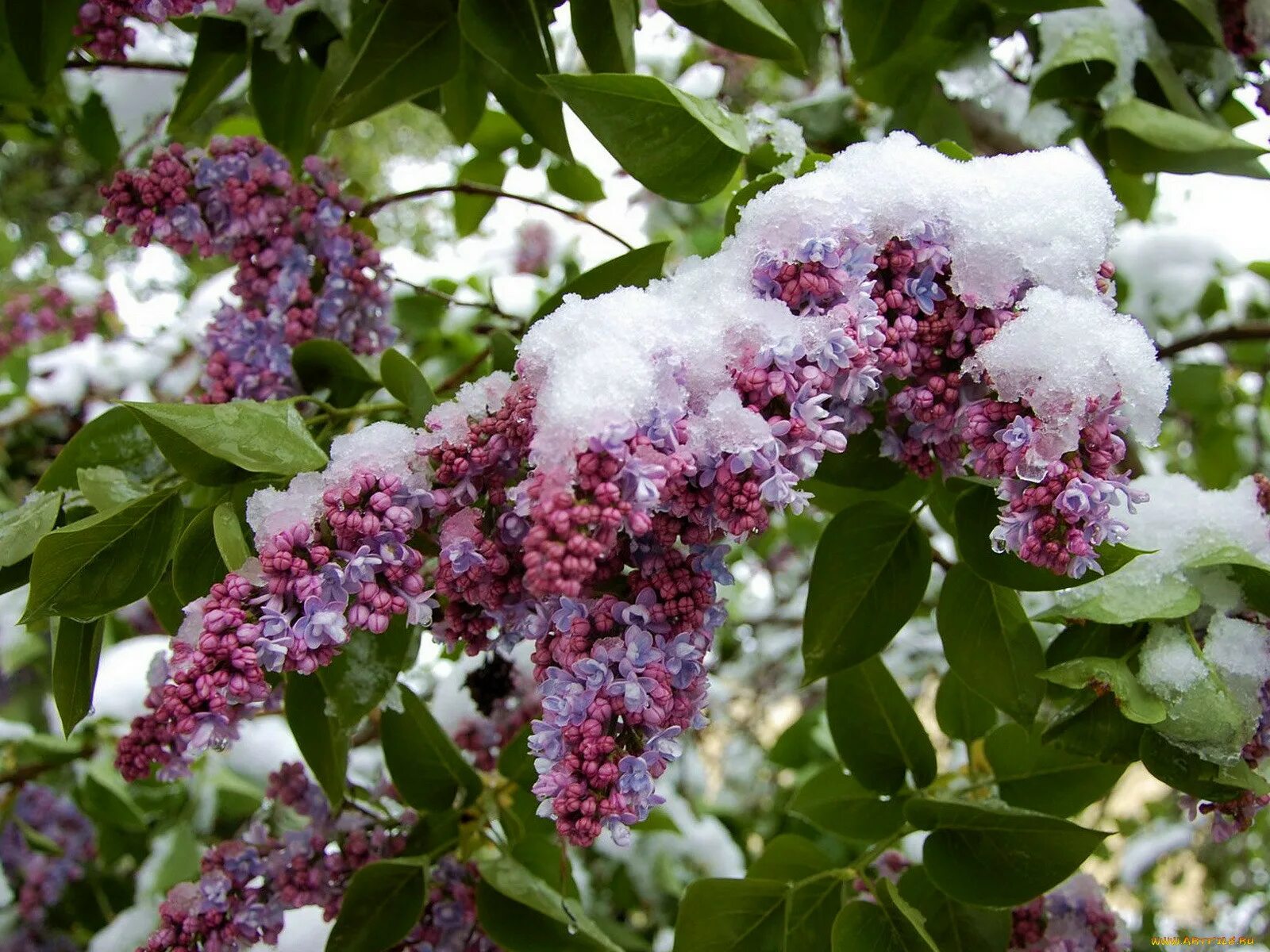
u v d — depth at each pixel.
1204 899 1.53
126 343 1.18
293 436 0.47
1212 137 0.61
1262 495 0.54
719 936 0.54
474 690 0.68
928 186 0.47
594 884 1.00
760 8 0.55
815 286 0.45
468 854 0.58
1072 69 0.65
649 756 0.42
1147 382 0.45
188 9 0.54
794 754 0.92
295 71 0.69
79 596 0.47
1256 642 0.51
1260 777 0.49
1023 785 0.59
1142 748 0.51
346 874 0.57
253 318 0.60
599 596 0.46
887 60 0.64
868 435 0.54
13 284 1.51
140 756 0.51
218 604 0.42
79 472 0.52
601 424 0.40
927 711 1.32
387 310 0.63
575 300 0.46
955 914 0.55
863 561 0.56
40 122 0.81
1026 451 0.43
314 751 0.55
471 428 0.46
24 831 0.87
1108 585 0.52
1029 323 0.45
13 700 1.22
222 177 0.59
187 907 0.55
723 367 0.44
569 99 0.51
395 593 0.44
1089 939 0.58
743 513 0.42
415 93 0.59
